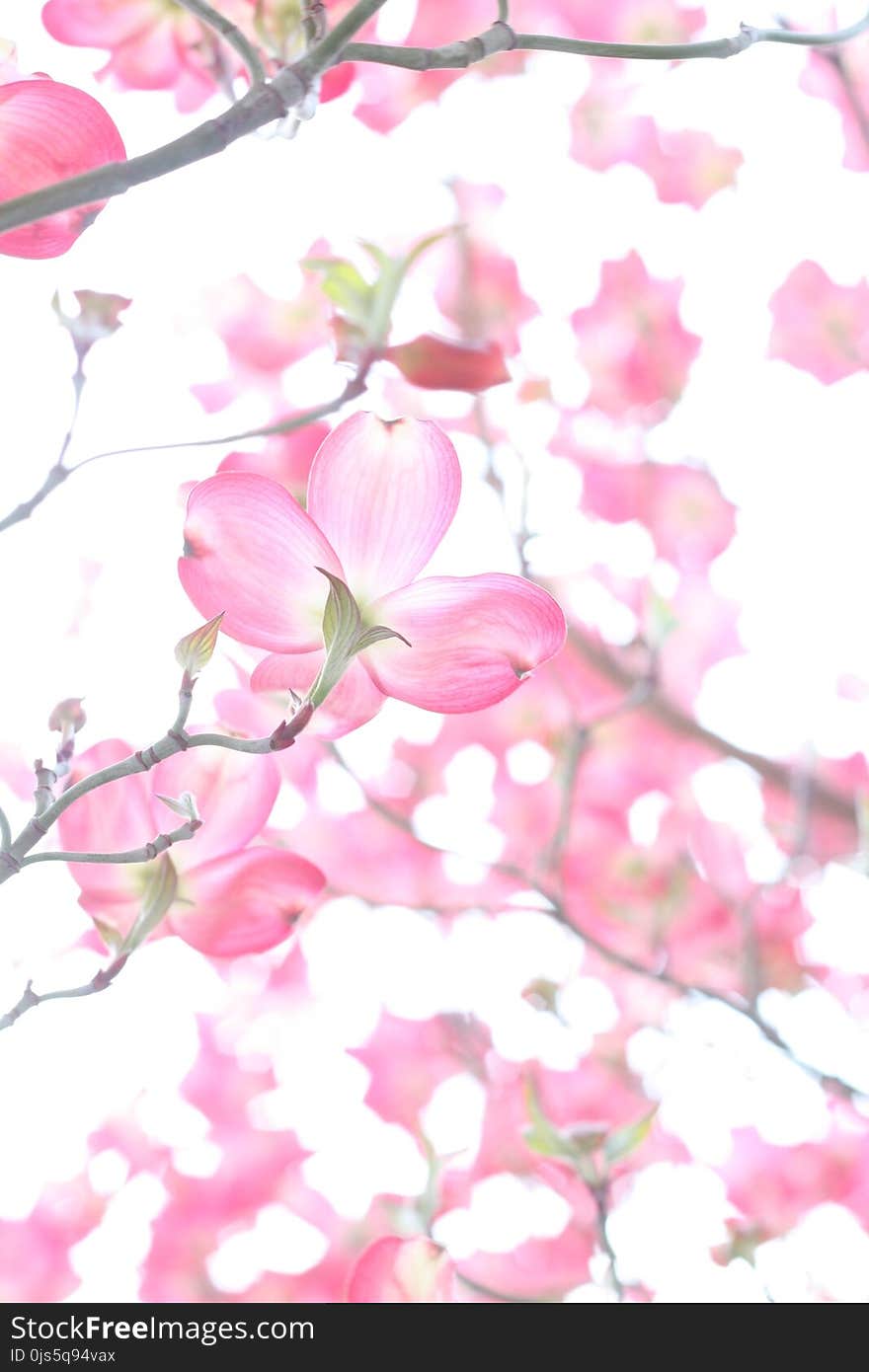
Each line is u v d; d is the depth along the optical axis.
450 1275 1.29
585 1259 2.48
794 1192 2.56
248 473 1.13
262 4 1.18
